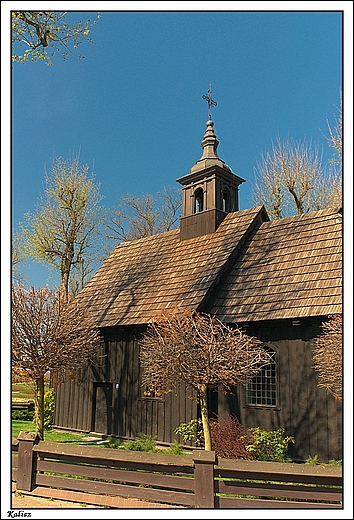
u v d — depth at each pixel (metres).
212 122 20.55
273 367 13.73
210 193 18.98
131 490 7.11
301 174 28.73
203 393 11.33
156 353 11.42
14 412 22.23
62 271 26.78
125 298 19.00
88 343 15.03
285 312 13.33
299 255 15.00
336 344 9.87
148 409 16.41
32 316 13.35
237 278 15.95
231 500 6.44
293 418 12.89
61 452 7.76
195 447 14.06
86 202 26.98
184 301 15.77
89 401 19.09
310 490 6.25
